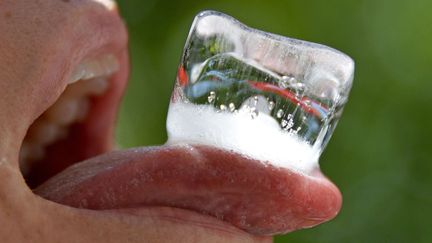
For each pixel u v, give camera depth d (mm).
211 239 289
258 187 285
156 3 824
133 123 784
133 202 287
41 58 290
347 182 801
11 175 281
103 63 330
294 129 298
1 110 283
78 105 353
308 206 292
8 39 289
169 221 287
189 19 820
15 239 279
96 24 313
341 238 783
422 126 809
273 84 298
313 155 303
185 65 300
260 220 292
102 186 287
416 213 798
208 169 284
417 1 826
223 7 824
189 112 297
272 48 300
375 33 829
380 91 820
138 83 800
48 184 297
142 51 813
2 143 281
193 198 288
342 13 828
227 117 295
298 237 765
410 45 823
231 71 298
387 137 811
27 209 280
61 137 356
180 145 287
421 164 805
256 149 293
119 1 820
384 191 800
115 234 283
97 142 361
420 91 815
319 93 301
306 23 823
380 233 792
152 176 285
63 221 282
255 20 820
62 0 302
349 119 812
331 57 302
